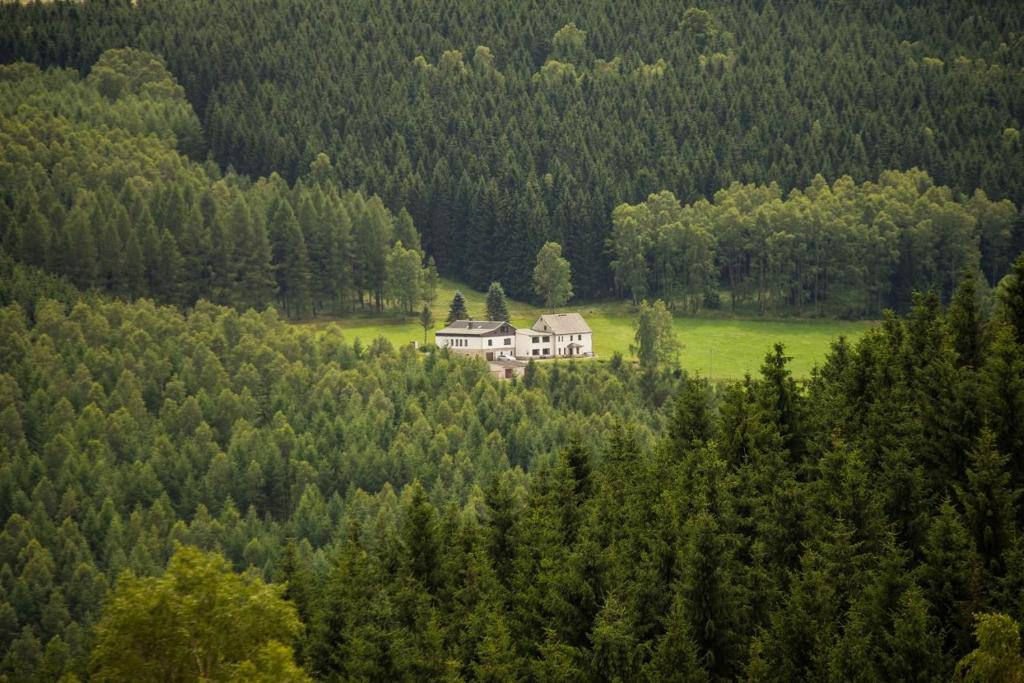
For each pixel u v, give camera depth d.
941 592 131.75
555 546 160.50
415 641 149.25
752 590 143.75
